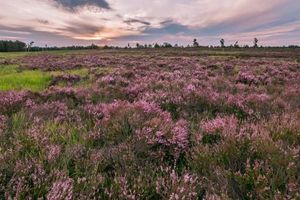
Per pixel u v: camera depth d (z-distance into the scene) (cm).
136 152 392
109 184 313
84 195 270
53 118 555
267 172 306
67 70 1856
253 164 334
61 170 306
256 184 290
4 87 972
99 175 309
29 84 1092
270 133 443
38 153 364
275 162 333
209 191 291
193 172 338
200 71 1605
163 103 673
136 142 409
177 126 468
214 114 641
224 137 415
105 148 396
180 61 2833
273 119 504
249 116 591
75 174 323
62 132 446
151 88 921
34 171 298
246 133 417
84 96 808
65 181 278
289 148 363
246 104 679
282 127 450
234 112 640
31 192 271
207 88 907
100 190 298
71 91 826
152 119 486
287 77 1399
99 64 2342
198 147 393
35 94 779
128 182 309
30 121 513
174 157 382
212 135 455
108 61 2842
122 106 583
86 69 1872
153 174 321
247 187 302
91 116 571
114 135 452
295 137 421
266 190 284
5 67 2058
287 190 281
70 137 429
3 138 410
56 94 807
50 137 416
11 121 510
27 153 354
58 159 343
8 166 312
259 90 971
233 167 343
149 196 285
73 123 519
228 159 355
